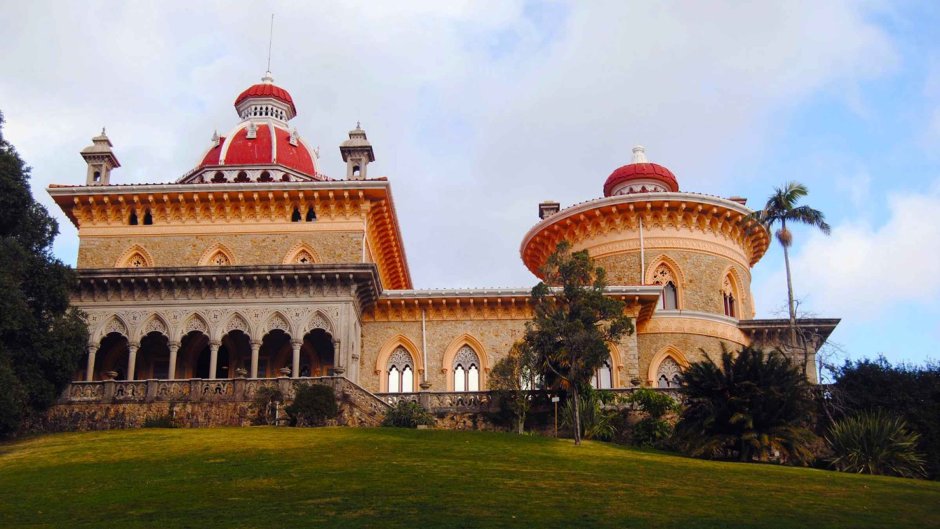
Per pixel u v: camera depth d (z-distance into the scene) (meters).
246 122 48.72
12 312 29.12
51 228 33.22
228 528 16.86
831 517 18.73
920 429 31.88
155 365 39.75
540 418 34.28
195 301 37.19
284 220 41.62
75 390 32.97
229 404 32.50
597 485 21.42
